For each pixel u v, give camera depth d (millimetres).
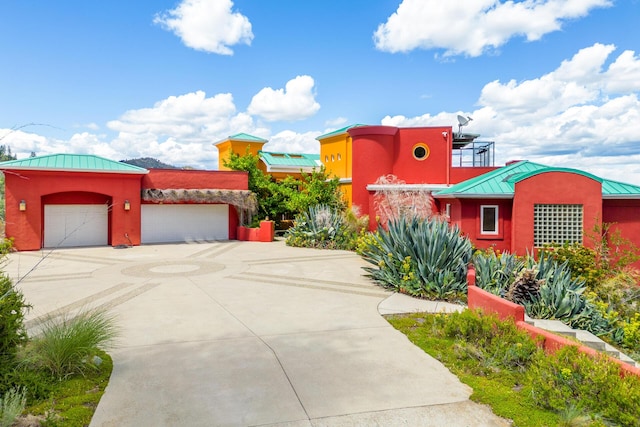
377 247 12664
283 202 26109
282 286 11625
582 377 4879
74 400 4680
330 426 4332
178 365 5863
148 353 6328
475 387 5219
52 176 19328
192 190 22234
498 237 15547
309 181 24453
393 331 7590
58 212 20469
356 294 10672
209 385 5230
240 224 24016
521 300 9750
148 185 21750
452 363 6004
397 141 24000
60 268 14422
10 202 18531
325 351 6512
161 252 18719
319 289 11258
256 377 5496
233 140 31000
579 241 14492
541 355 5664
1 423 3928
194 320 8180
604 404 4535
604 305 9984
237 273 13625
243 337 7148
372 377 5547
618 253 13898
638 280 12672
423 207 21406
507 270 10789
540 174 14586
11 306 5457
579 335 8055
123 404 4691
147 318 8297
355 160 24031
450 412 4660
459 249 11023
